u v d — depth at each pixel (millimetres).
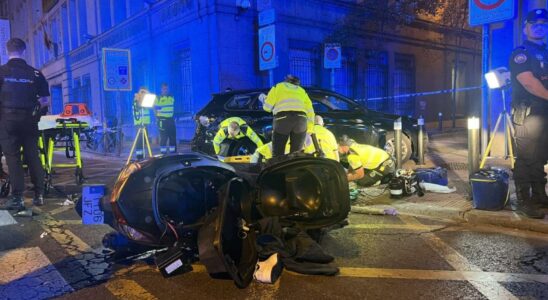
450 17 18500
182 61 15953
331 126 8195
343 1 16766
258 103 7965
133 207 3795
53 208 6262
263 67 11586
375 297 3248
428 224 5168
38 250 4441
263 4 14453
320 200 4277
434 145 12844
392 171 6980
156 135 16875
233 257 3562
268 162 4371
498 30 9141
